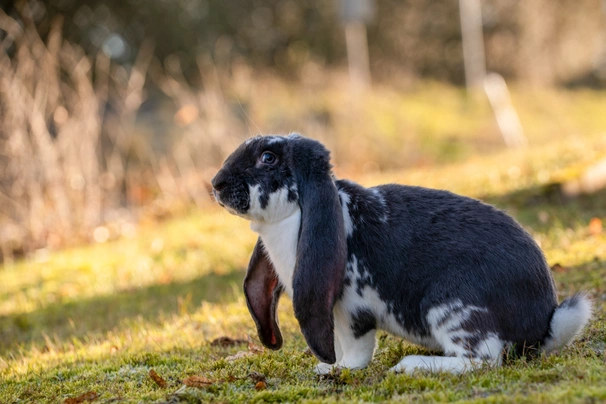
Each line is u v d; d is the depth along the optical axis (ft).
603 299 29.37
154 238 58.90
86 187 65.62
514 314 21.45
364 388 20.92
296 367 24.31
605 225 42.57
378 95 122.01
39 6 99.86
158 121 90.79
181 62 122.01
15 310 44.93
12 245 62.34
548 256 37.35
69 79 78.33
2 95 61.57
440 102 134.51
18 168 61.16
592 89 183.01
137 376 25.23
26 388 24.79
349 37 118.52
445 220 22.22
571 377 19.70
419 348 24.49
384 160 92.68
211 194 24.25
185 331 32.50
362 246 22.11
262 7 139.44
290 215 22.15
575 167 54.65
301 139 22.33
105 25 115.65
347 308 22.49
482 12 171.42
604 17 189.06
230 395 21.39
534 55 174.09
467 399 18.90
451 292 21.35
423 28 159.22
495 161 65.92
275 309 24.08
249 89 101.09
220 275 46.98
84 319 40.22
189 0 129.49
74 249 60.23
